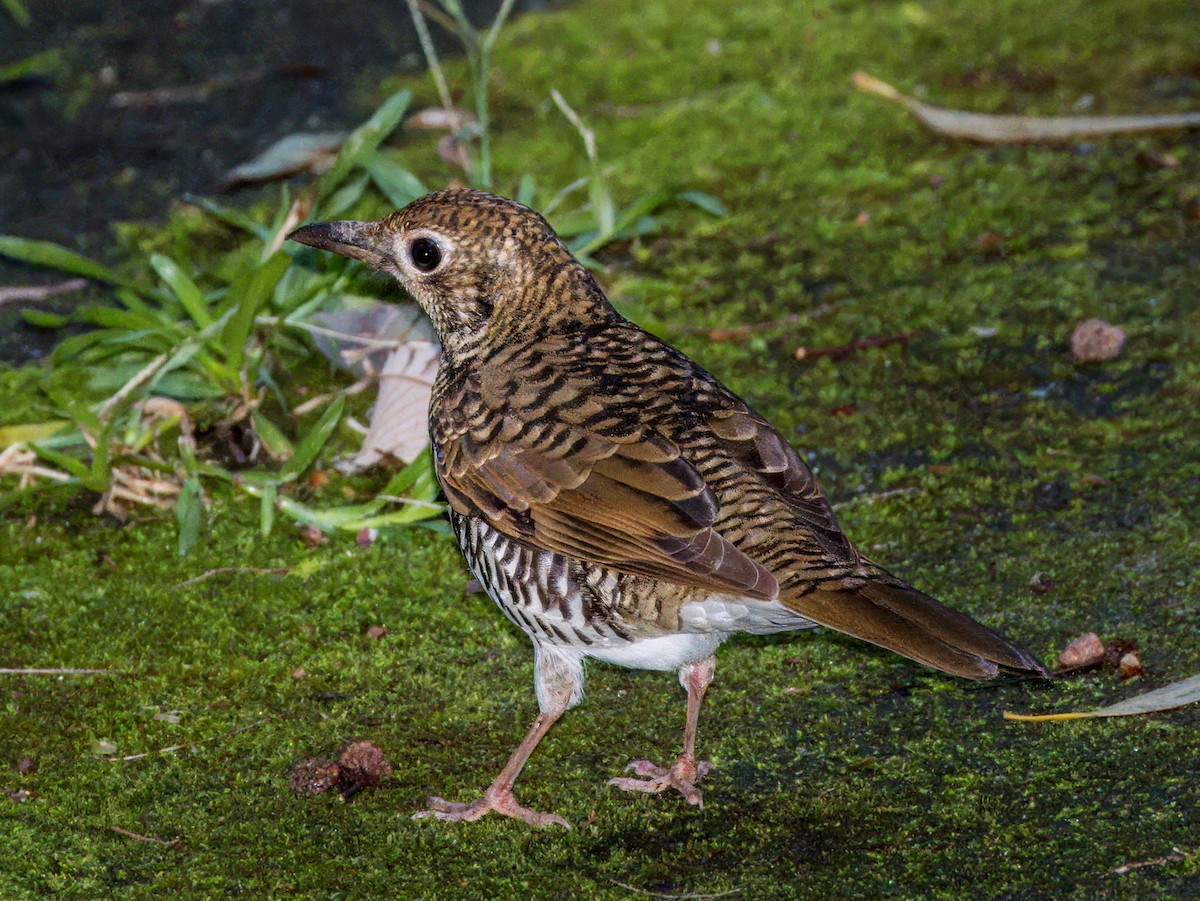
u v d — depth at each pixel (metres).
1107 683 9.63
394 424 12.27
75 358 13.30
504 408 8.87
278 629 10.69
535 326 9.38
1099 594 10.44
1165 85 17.00
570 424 8.68
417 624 10.72
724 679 10.04
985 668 7.73
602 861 8.48
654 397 8.83
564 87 17.58
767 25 18.84
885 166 16.03
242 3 19.41
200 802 9.05
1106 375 12.75
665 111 17.06
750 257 14.73
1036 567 10.77
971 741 9.23
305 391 13.20
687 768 9.08
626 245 15.04
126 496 12.05
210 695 10.03
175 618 10.79
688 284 14.37
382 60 18.17
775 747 9.37
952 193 15.50
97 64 18.20
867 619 7.97
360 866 8.48
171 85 17.78
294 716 9.83
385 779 9.22
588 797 9.05
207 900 8.21
